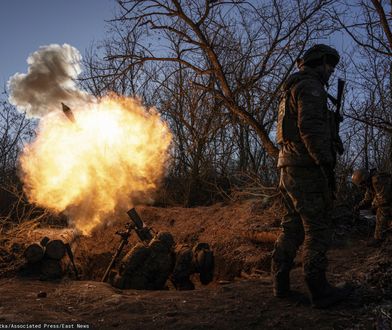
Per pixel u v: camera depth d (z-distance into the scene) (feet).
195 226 27.48
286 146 12.80
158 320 12.37
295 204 12.60
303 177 12.45
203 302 13.70
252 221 25.05
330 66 13.08
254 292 14.25
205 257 18.30
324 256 12.47
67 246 18.71
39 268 18.17
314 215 12.38
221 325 11.94
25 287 16.24
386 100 29.99
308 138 11.87
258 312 12.62
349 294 13.20
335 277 15.33
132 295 15.25
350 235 21.35
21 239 21.72
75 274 19.42
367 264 16.26
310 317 12.12
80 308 13.73
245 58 30.48
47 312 13.21
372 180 19.93
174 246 19.83
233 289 14.80
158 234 19.48
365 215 24.14
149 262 18.45
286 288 13.44
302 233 13.42
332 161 12.44
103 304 13.84
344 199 26.66
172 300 14.03
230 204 30.37
